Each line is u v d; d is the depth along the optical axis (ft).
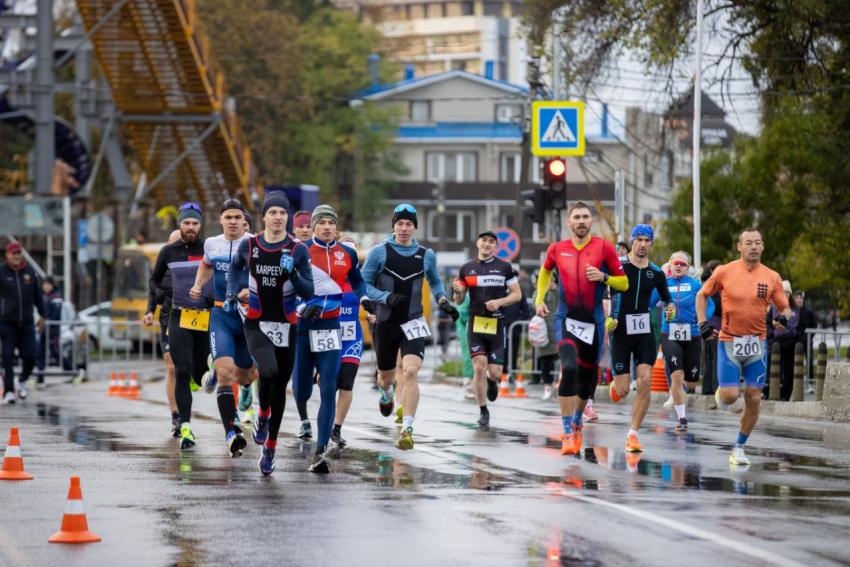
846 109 217.97
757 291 94.22
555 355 172.86
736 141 234.79
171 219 384.68
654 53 239.71
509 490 79.82
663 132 267.18
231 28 495.82
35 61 343.67
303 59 540.93
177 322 106.22
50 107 320.91
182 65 321.11
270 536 64.44
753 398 94.32
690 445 108.47
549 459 96.73
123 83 327.88
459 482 83.51
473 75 646.33
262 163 514.27
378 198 609.42
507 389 180.65
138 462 94.79
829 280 219.00
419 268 101.09
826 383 140.67
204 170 369.30
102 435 116.06
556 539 63.26
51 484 83.10
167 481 84.12
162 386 202.80
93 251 271.90
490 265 128.36
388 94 628.28
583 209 99.14
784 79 225.35
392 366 104.12
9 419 133.90
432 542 62.69
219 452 101.50
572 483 83.20
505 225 634.84
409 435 99.55
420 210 632.38
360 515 70.38
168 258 107.14
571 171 569.23
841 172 214.90
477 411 146.30
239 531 65.82
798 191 221.05
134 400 166.20
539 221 202.90
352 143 583.99
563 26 257.96
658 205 503.61
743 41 234.58
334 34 602.85
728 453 102.06
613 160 501.56
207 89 330.34
